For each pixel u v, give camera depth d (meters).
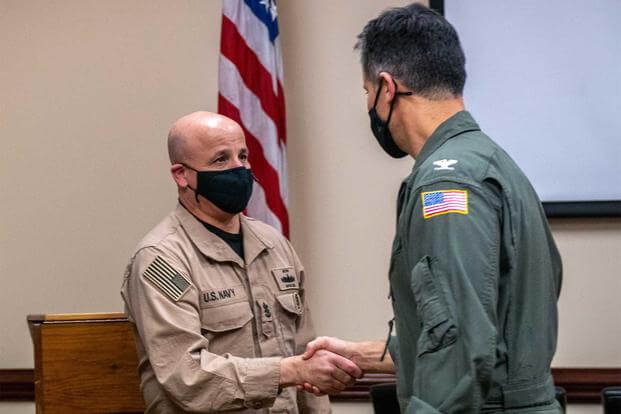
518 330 2.07
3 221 4.59
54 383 3.10
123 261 4.53
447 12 4.25
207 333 2.90
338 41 4.42
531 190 2.21
